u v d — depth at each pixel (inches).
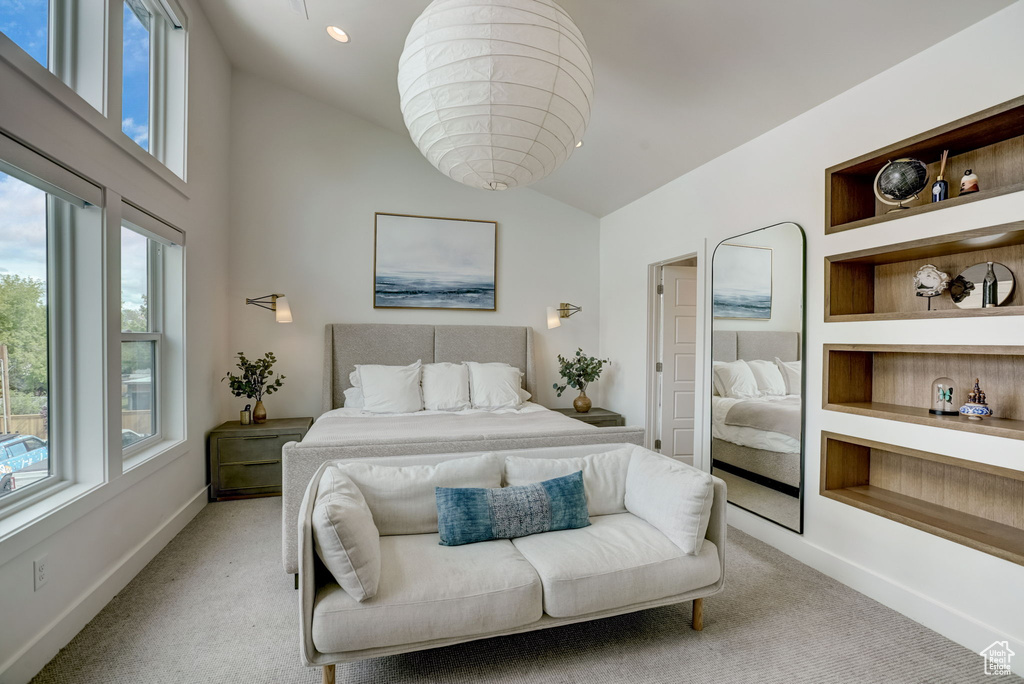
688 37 92.5
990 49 72.8
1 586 59.9
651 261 162.1
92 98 83.4
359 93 156.2
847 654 73.5
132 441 104.4
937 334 79.5
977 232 73.5
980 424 73.8
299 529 59.1
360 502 72.4
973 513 83.7
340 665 69.7
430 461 89.2
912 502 91.3
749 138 118.3
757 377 117.1
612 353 190.2
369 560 61.4
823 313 100.0
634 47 99.4
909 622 81.7
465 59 64.1
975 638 73.7
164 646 72.6
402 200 178.2
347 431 120.1
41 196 75.2
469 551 73.7
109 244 84.4
